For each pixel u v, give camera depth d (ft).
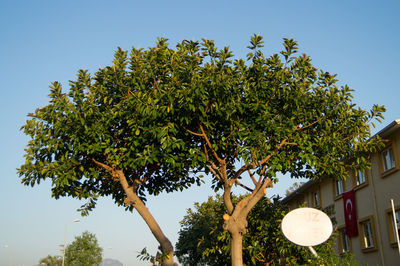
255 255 53.47
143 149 38.27
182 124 38.34
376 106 40.88
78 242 168.25
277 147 38.50
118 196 45.55
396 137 56.03
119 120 39.17
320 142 39.83
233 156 41.98
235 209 37.70
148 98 36.22
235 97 37.40
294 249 51.49
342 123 40.60
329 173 42.01
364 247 64.95
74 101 36.94
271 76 39.42
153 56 37.65
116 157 37.83
